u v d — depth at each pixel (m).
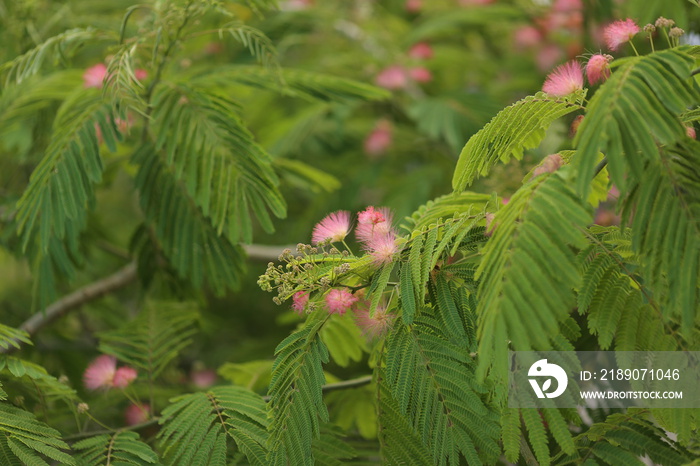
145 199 2.93
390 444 2.08
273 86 3.05
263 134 4.84
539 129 2.03
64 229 2.72
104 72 2.93
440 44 5.70
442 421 1.84
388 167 5.14
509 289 1.51
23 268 4.59
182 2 2.71
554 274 1.50
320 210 4.91
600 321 1.76
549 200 1.58
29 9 3.56
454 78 5.38
